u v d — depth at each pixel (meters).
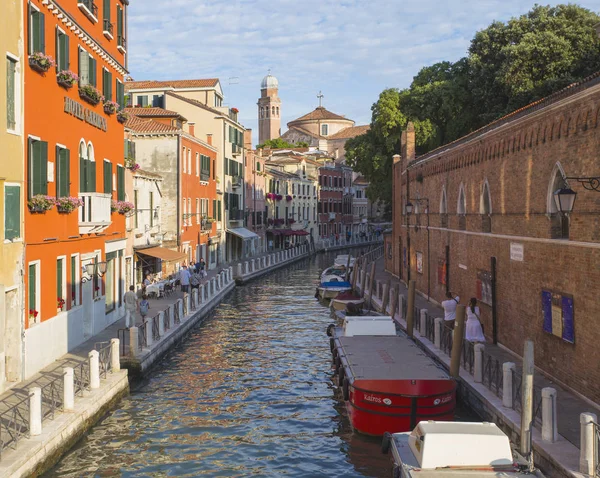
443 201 26.95
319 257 70.06
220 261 49.53
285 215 71.25
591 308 12.90
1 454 10.54
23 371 15.13
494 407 13.30
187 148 39.47
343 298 31.39
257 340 24.89
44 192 16.19
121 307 24.92
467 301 22.78
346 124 107.25
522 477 9.26
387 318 19.06
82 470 12.50
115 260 24.02
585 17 35.56
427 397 13.50
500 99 38.00
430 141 41.34
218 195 49.25
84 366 16.41
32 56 15.66
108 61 22.59
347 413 15.76
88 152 20.66
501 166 18.59
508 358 17.31
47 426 12.20
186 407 16.52
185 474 12.56
